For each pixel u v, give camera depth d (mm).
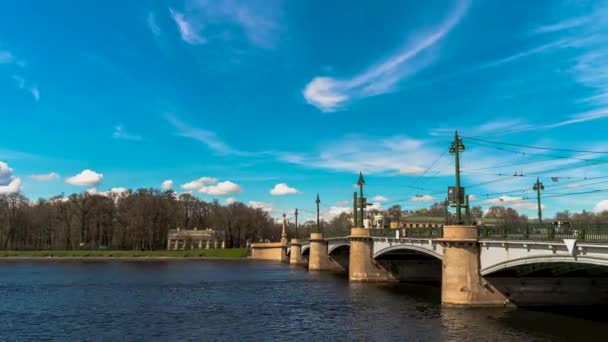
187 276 84125
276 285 66438
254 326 36281
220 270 101125
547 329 31875
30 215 172500
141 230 170625
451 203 41906
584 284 40969
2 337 33688
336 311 42188
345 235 82500
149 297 54344
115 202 184625
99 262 133625
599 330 31578
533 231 33344
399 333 32094
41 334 34531
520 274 39344
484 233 40031
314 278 78188
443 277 42000
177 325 37156
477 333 31172
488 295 40375
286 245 141750
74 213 172375
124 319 40000
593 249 27562
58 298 53844
